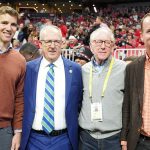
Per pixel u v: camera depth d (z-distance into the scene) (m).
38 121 3.49
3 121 3.38
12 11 3.38
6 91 3.37
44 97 3.50
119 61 3.67
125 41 12.88
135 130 3.34
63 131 3.54
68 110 3.52
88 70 3.67
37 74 3.56
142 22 3.28
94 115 3.49
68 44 10.23
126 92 3.48
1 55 3.39
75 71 3.64
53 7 38.56
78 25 24.52
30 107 3.51
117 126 3.49
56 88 3.53
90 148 3.54
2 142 3.38
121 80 3.55
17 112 3.55
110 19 29.88
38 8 38.03
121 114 3.53
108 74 3.56
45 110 3.48
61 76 3.58
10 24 3.37
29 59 4.68
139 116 3.33
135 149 3.36
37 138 3.50
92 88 3.57
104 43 3.52
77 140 3.64
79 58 5.26
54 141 3.50
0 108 3.36
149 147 3.31
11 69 3.40
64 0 37.34
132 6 34.69
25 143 3.52
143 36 3.28
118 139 3.51
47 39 3.48
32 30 13.33
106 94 3.50
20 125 3.55
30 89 3.54
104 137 3.49
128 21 28.08
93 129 3.50
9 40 3.40
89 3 37.00
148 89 3.32
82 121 3.58
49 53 3.52
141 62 3.41
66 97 3.53
